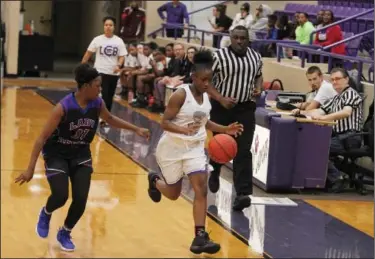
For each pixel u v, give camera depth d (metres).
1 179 8.51
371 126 8.77
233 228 7.15
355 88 9.61
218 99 7.30
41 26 19.50
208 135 11.31
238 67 7.52
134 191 8.30
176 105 6.23
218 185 8.08
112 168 9.41
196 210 6.29
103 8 12.84
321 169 8.68
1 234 6.51
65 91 16.59
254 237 6.90
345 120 8.85
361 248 6.73
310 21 15.37
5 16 19.05
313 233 7.14
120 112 14.54
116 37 11.45
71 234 6.67
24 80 18.61
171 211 7.59
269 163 8.56
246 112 7.68
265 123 8.67
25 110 13.90
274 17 14.98
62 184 6.00
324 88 9.05
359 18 14.27
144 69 15.22
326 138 8.65
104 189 8.33
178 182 6.57
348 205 8.30
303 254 6.48
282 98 9.65
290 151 8.53
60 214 7.20
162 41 18.19
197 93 6.29
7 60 19.09
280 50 12.88
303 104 9.24
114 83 11.59
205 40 17.75
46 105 14.65
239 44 7.54
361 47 13.61
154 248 6.38
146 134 6.23
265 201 8.25
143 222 7.14
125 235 6.70
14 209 7.31
